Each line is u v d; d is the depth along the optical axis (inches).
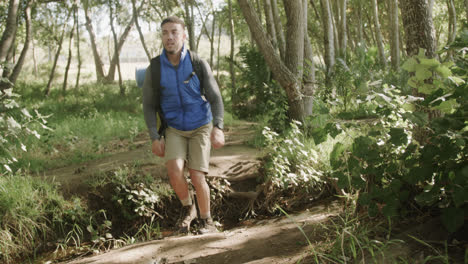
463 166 106.3
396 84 451.5
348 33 1036.5
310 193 188.4
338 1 733.9
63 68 1187.3
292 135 210.4
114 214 175.5
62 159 246.8
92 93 687.7
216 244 130.9
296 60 317.4
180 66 135.6
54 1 779.4
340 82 408.5
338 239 110.7
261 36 277.7
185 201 150.1
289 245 123.6
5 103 195.3
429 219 116.6
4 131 181.6
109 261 123.6
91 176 193.0
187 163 144.9
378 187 123.3
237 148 254.8
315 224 137.3
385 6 984.9
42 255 151.9
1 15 575.5
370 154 122.2
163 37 133.1
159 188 184.7
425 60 116.6
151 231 169.6
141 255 126.6
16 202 159.5
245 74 516.7
